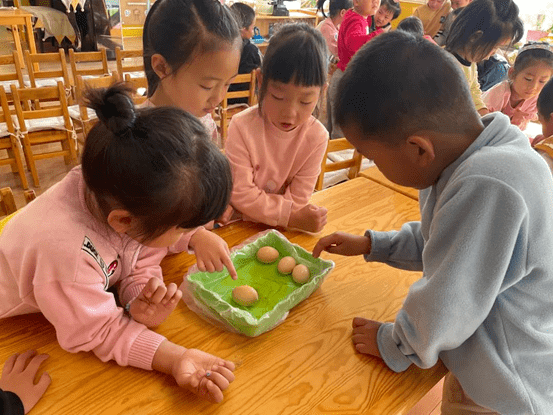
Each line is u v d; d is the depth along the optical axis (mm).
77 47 5082
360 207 1208
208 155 570
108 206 586
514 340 669
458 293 585
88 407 607
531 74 2018
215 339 741
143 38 966
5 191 927
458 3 3250
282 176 1241
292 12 5676
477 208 557
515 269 604
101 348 670
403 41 578
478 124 622
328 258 983
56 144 3195
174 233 619
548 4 4055
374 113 579
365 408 645
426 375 718
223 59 878
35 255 616
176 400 628
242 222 1107
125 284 792
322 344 750
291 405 636
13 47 4516
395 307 853
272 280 875
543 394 691
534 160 581
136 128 537
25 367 654
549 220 588
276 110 1034
